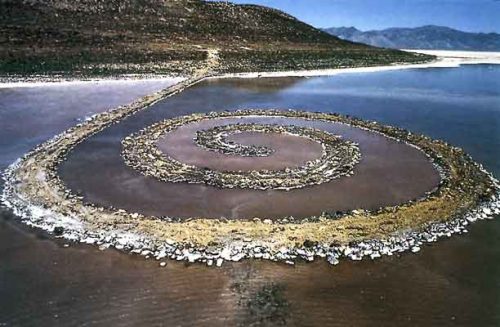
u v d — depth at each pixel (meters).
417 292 15.56
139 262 16.67
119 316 14.29
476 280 16.22
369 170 25.00
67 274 16.08
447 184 23.17
